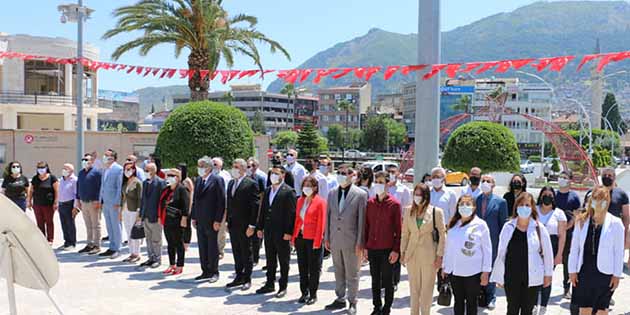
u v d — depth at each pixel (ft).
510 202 26.18
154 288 27.55
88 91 130.82
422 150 31.48
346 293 25.82
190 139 44.62
